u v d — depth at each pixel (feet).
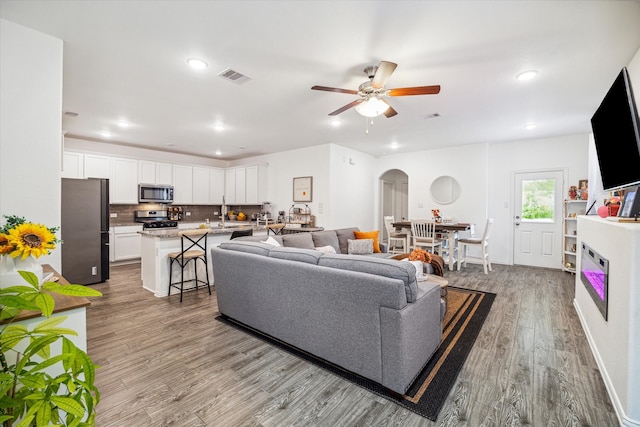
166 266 12.80
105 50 7.80
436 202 20.98
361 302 6.27
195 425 5.27
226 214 25.16
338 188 19.90
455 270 17.80
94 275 14.46
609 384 6.06
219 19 6.54
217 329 9.29
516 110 12.54
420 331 6.58
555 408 5.69
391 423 5.33
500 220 19.53
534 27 6.81
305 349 7.49
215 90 10.42
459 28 6.84
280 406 5.78
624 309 5.39
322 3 6.02
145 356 7.63
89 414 3.27
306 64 8.55
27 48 6.79
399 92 8.38
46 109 7.02
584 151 16.88
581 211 16.80
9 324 3.85
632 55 8.01
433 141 18.69
